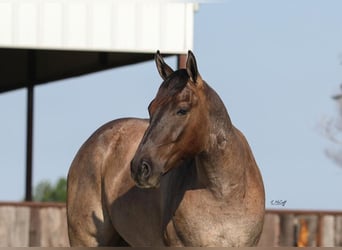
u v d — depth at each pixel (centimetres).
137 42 1944
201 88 995
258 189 1038
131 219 1145
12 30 1931
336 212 1928
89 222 1224
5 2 1923
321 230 1931
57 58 2545
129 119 1245
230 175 1009
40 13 1934
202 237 1019
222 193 1010
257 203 1032
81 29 1950
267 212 1944
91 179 1226
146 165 955
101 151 1223
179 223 1030
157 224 1092
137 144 1188
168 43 1941
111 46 1948
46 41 1938
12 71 2681
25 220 2056
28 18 1934
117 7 1944
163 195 1066
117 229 1190
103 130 1245
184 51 1936
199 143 988
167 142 966
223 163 1004
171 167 982
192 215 1020
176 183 1048
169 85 988
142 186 962
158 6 1942
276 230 1938
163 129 966
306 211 1938
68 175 1270
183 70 998
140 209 1122
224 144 1004
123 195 1160
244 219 1019
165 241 1059
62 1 1944
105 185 1200
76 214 1241
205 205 1018
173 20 1941
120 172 1184
